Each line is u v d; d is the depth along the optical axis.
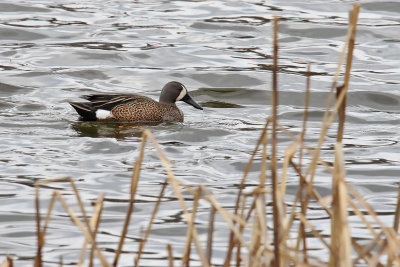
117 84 20.91
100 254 6.99
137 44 23.83
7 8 26.98
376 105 19.50
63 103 18.95
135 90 20.53
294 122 17.94
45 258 9.84
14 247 10.20
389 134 16.81
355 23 6.72
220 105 19.69
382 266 6.80
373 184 13.14
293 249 6.92
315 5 28.27
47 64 21.97
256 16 26.89
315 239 10.40
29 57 22.45
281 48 23.88
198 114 18.84
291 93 20.16
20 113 17.78
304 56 23.27
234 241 7.67
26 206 11.67
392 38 24.66
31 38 24.17
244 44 24.17
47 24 25.47
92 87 20.48
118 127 17.20
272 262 6.85
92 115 17.62
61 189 12.48
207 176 13.38
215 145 15.57
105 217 11.31
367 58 23.06
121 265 9.59
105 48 23.33
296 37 24.80
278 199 6.74
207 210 11.66
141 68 22.05
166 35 24.78
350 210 11.77
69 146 15.12
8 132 16.05
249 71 21.70
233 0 28.84
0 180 12.85
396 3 28.06
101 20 26.16
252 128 17.22
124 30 25.09
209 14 27.08
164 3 28.56
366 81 21.03
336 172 6.59
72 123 17.22
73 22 25.83
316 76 21.48
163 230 10.86
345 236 6.25
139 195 12.29
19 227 10.89
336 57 23.11
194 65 22.30
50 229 10.78
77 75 21.30
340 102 6.80
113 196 12.22
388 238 6.38
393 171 13.87
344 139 16.28
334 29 25.30
